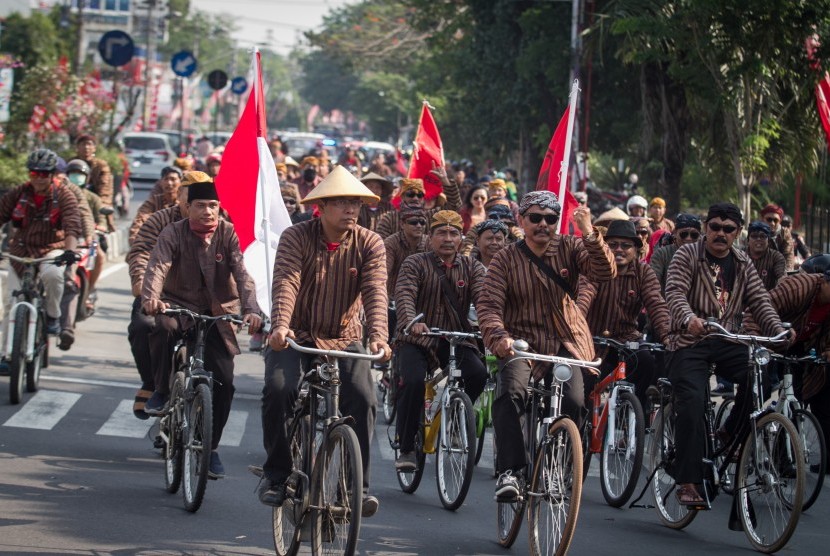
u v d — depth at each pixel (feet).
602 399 42.73
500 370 34.12
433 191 69.97
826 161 88.84
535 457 33.24
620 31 89.04
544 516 32.09
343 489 28.48
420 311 42.04
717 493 37.50
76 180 68.49
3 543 31.42
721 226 37.24
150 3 284.82
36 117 130.41
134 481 39.60
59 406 51.42
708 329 35.65
